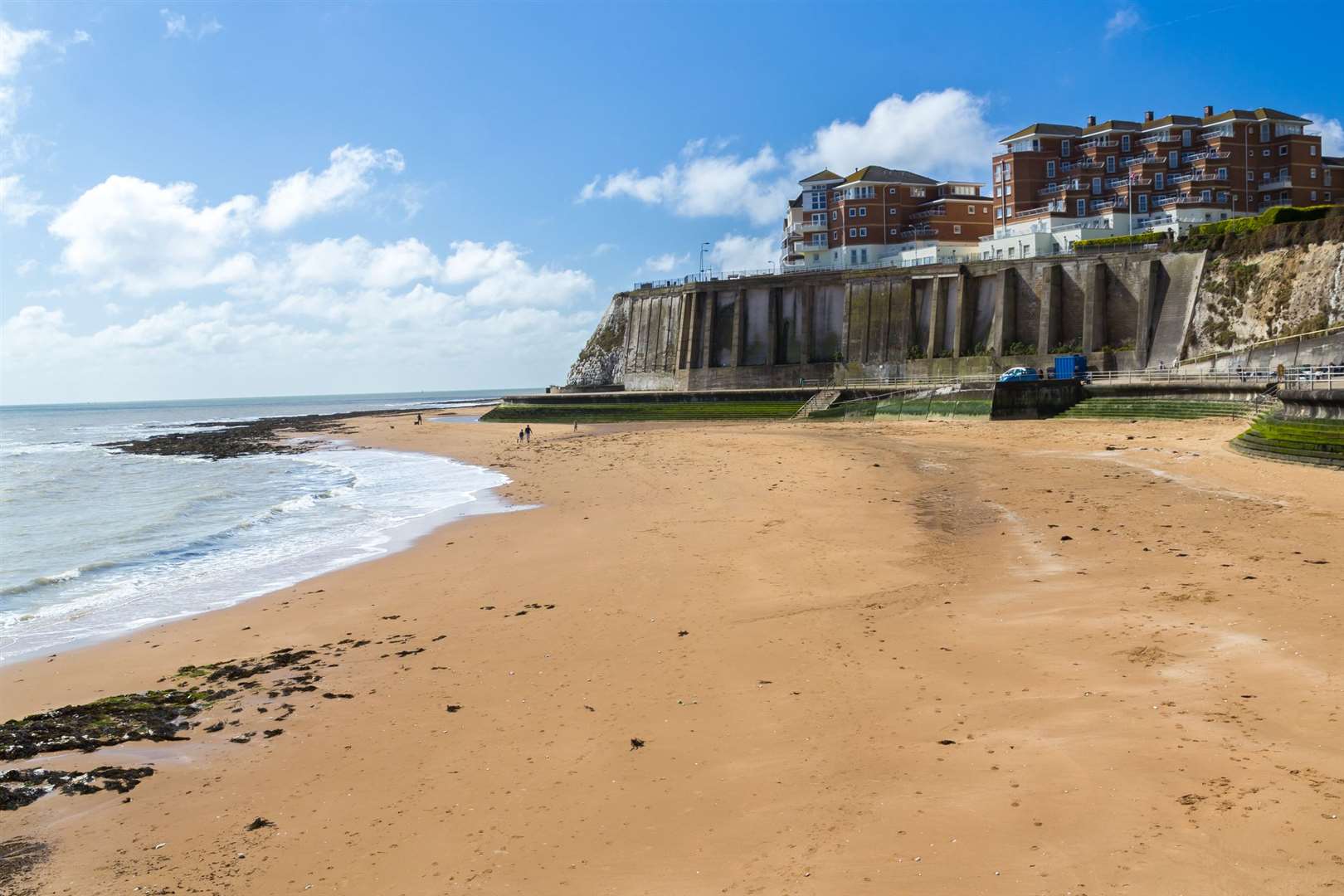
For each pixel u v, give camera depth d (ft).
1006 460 155.74
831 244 385.09
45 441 447.42
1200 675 51.52
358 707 60.44
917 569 84.53
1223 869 32.35
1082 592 71.92
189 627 84.33
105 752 54.90
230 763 52.49
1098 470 136.05
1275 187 326.03
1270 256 230.89
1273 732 42.98
